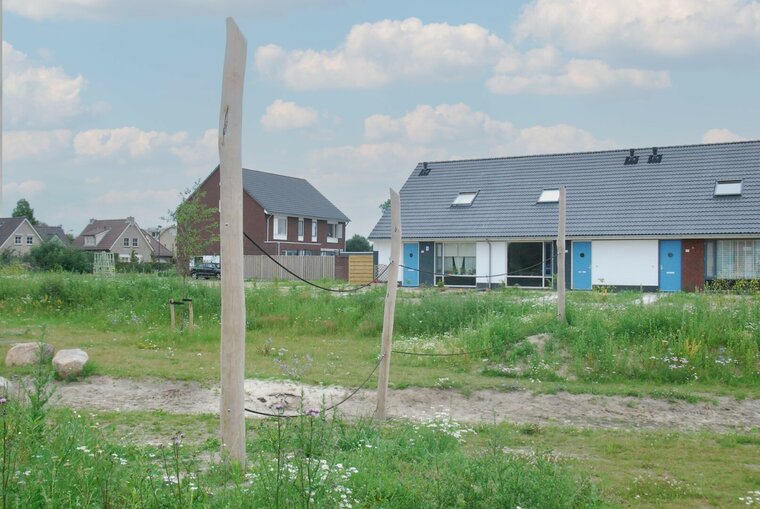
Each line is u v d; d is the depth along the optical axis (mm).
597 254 33938
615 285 33531
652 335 15406
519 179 38875
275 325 19625
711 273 31953
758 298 17188
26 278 24156
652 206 34125
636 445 9406
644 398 12406
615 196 35500
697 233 31781
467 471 6453
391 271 10977
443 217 38156
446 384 13008
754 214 31734
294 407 11109
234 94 7352
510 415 11367
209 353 15742
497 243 36250
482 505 5816
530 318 17375
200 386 12516
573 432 10133
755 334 14781
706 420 11273
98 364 13781
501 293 24250
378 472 6512
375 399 12062
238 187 7383
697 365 14000
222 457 6656
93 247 88875
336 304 21125
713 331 14953
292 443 7445
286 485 5270
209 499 5406
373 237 38469
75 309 21562
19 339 17062
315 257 50844
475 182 39812
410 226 38250
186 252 29859
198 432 9289
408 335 18625
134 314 19672
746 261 31531
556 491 6141
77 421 7250
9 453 5246
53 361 12734
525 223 35906
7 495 4730
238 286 7320
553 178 38062
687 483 7625
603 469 8172
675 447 9359
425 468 6898
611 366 14031
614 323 16219
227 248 7301
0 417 6383
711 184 34062
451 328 18453
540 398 12414
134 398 11625
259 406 11234
